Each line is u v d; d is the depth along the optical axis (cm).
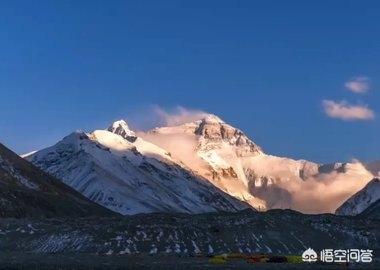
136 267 15438
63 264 15912
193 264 16825
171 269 15200
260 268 16162
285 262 18912
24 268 14862
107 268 15100
